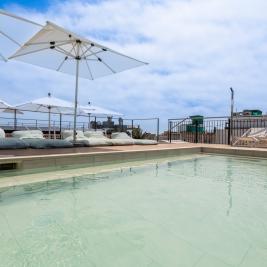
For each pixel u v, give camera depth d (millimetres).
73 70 6168
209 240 1611
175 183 3189
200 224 1864
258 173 3928
